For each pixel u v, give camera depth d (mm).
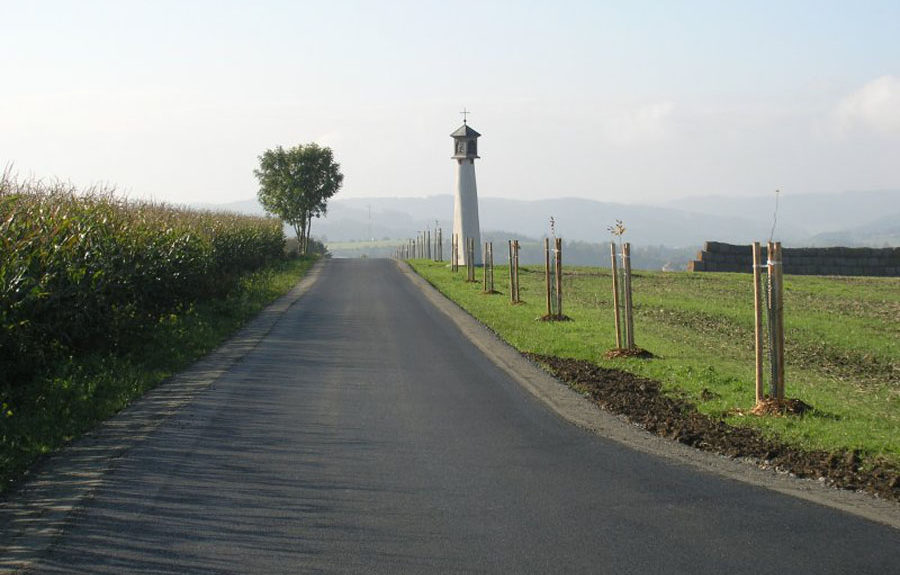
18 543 6762
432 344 18906
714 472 8914
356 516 7430
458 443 10180
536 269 48812
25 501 7871
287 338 19891
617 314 17203
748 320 24062
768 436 10391
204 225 33438
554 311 25047
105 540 6820
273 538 6871
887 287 35531
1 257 13508
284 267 48562
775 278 11883
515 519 7344
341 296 31703
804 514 7504
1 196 15758
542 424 11219
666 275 42344
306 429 10891
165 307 21438
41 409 11422
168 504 7758
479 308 26641
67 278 15195
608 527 7141
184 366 15875
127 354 15688
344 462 9289
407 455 9594
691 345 18969
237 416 11633
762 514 7496
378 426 11070
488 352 17703
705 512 7551
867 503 7848
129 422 11227
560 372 15234
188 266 24328
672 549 6617
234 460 9336
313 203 77562
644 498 7980
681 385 13789
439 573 6137
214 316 23078
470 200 59938
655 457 9539
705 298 30328
